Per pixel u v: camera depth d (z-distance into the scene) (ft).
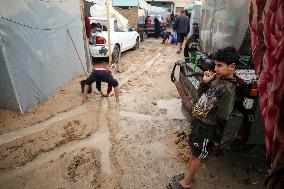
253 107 8.07
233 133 8.04
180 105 16.29
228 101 6.95
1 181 9.20
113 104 16.20
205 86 7.68
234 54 6.77
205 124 7.34
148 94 18.22
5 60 12.96
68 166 10.04
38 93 15.75
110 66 24.12
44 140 11.78
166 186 9.02
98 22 27.20
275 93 3.39
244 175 9.58
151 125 13.50
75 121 13.67
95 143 11.71
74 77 20.99
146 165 10.18
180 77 14.60
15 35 13.53
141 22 52.60
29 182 9.18
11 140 11.71
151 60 29.84
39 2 15.48
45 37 16.30
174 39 44.29
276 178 3.24
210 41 12.26
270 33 3.51
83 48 22.31
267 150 3.60
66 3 18.75
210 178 9.39
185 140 11.89
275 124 3.36
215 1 11.57
